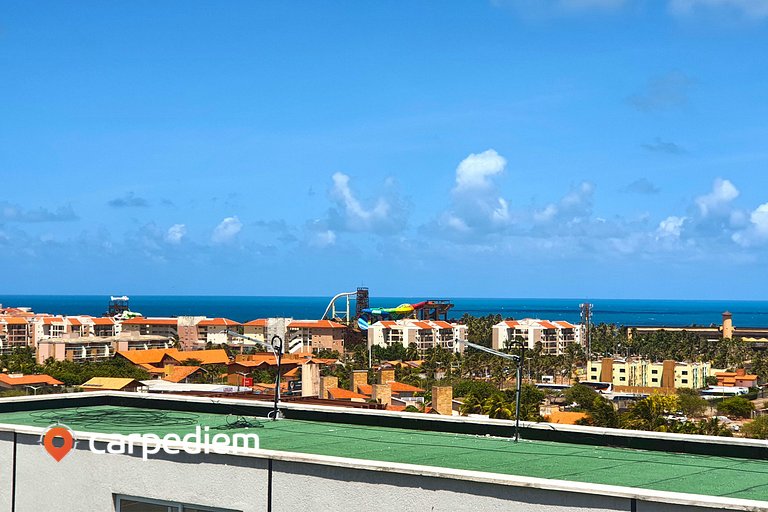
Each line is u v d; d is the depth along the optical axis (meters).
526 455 14.41
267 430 17.23
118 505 13.55
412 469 11.13
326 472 11.77
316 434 16.73
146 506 13.29
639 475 12.72
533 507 10.41
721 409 184.75
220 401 19.70
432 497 11.05
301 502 11.95
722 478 12.55
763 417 151.25
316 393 102.81
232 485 12.52
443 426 17.16
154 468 13.15
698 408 181.00
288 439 16.08
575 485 10.17
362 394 106.19
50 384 159.12
